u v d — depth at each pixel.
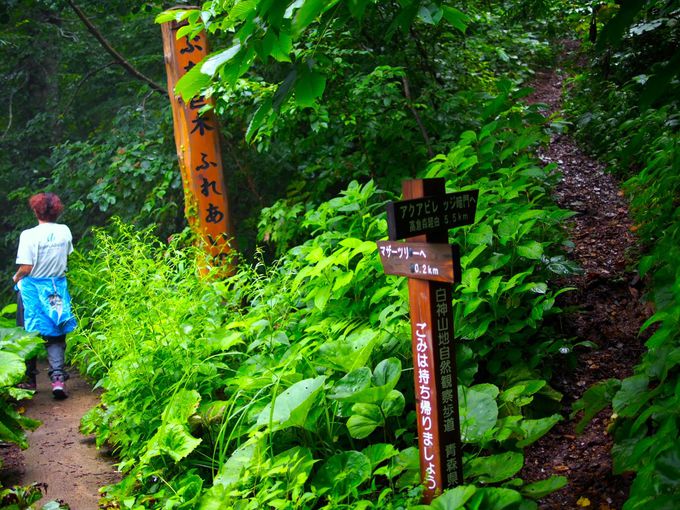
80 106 10.73
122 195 7.38
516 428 3.07
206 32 6.05
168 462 3.53
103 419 4.21
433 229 2.69
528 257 3.86
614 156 6.49
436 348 2.72
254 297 4.90
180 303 4.52
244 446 3.04
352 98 5.85
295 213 5.79
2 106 11.09
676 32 7.40
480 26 9.20
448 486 2.76
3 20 8.47
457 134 6.16
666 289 3.27
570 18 9.84
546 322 4.22
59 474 3.87
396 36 6.53
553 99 9.73
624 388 2.85
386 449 2.97
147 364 3.94
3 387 4.02
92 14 9.89
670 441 2.23
